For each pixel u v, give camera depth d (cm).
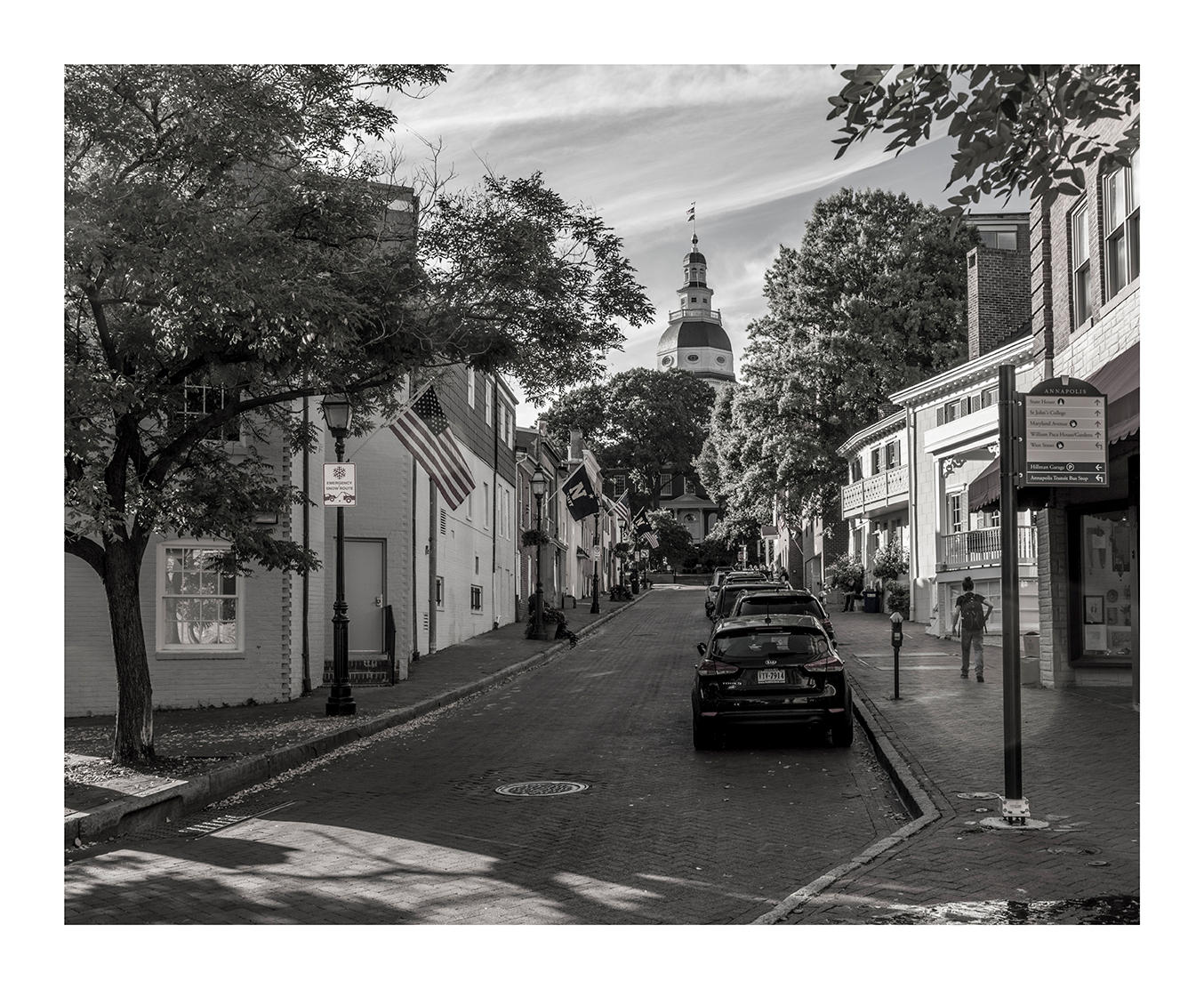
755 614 1950
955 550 3012
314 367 1290
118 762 1252
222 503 1366
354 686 2131
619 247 1413
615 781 1210
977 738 1349
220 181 1312
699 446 10438
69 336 1209
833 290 4600
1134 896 703
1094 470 928
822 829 970
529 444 4650
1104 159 827
